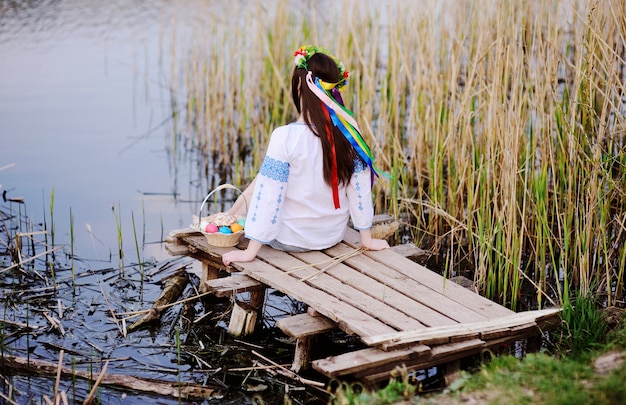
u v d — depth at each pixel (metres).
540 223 4.75
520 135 4.94
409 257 4.60
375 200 6.02
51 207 5.21
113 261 5.19
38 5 11.00
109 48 9.43
